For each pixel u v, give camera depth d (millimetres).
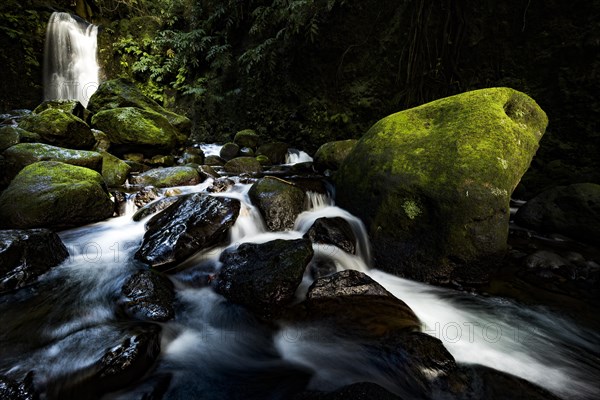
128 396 1919
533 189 5641
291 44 8594
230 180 5480
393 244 3631
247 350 2400
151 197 4766
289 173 6898
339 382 2104
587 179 5047
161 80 12211
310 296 2861
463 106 3805
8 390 1666
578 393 2061
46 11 10859
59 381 1832
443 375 2053
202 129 11305
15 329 2281
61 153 4754
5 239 2822
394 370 2129
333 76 8086
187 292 2990
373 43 7383
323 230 3854
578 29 5066
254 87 9828
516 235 4609
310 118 8617
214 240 3637
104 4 13070
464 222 3174
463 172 3229
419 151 3672
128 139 6406
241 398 1968
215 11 10516
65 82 11086
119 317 2523
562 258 3797
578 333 2691
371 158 4098
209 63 11266
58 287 2832
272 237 4102
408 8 6785
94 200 4086
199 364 2232
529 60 5629
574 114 5191
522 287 3348
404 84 7000
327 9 7527
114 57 12266
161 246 3336
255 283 2789
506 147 3336
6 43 9844
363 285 2959
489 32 5988
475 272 3266
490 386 2066
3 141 4789
